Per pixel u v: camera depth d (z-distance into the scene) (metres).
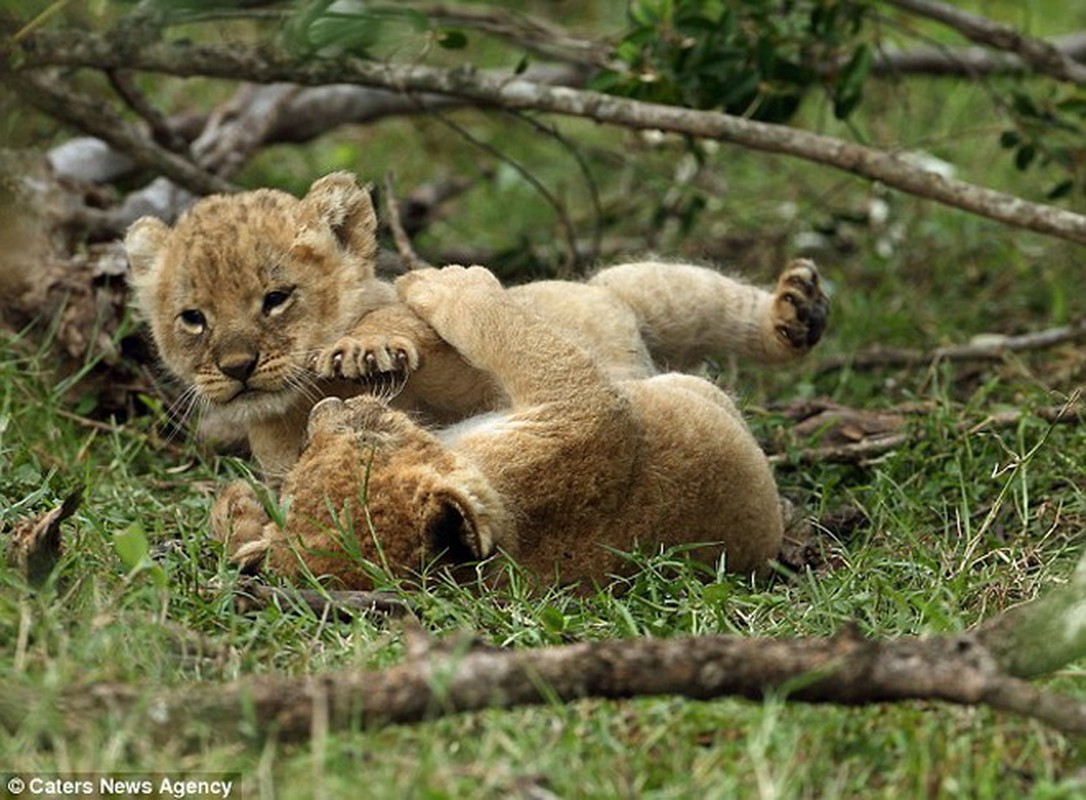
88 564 9.59
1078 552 10.77
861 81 14.78
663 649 7.74
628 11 14.85
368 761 7.68
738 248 17.44
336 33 13.29
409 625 8.13
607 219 16.80
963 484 11.66
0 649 8.45
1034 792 7.41
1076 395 12.20
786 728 7.84
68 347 13.64
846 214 16.45
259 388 11.06
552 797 7.43
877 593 9.98
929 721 7.97
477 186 18.94
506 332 10.29
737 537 10.65
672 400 10.52
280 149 19.08
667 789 7.55
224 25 17.03
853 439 13.23
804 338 12.72
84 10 13.89
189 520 11.30
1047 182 17.92
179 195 15.63
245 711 7.61
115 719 7.68
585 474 10.03
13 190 13.85
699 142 16.98
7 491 11.30
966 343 15.55
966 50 19.20
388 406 10.42
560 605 9.77
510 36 16.56
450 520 9.50
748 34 14.84
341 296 11.36
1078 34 19.50
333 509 9.70
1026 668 7.89
